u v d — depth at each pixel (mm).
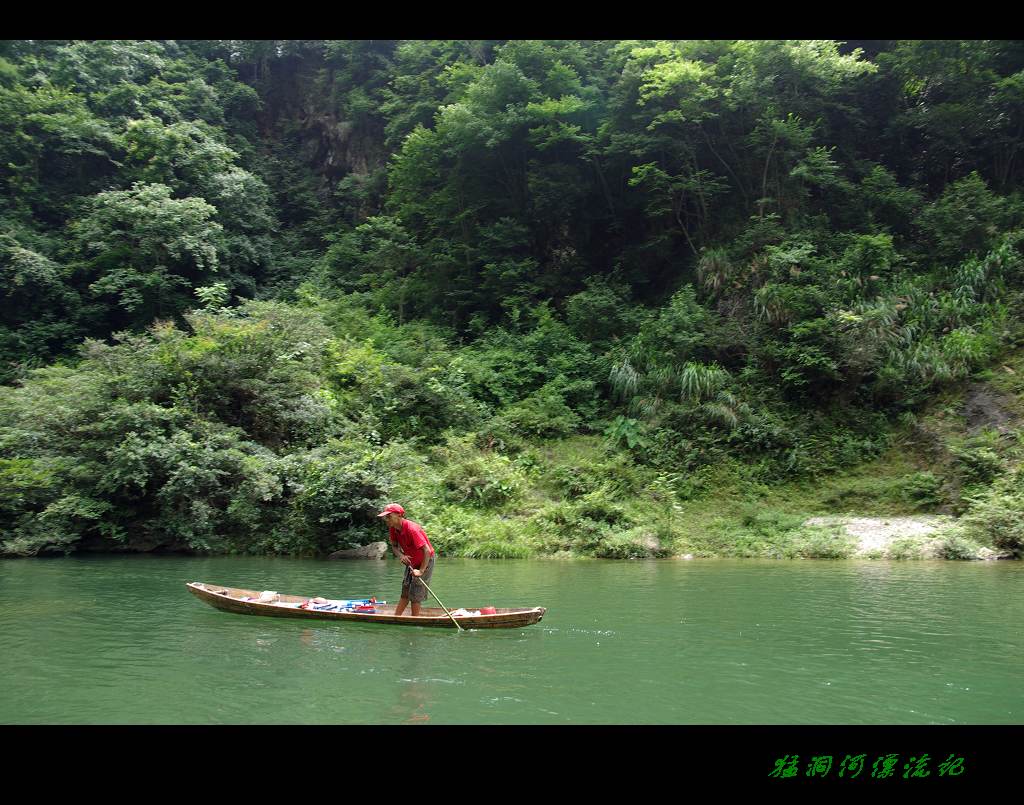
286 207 35281
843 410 19188
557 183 25172
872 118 26547
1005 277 19875
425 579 7555
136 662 5785
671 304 22297
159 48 33688
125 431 14312
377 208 33844
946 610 8297
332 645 6434
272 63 39469
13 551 13344
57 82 29578
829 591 9688
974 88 24562
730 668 5730
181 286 26656
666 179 24609
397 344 22703
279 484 14156
